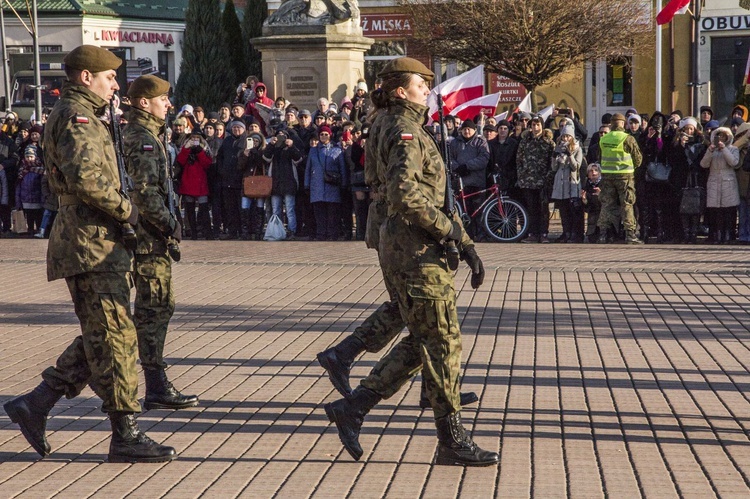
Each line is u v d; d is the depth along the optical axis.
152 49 46.84
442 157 6.25
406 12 29.31
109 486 5.84
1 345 10.00
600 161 18.19
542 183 18.36
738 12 33.03
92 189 5.95
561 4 26.00
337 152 19.08
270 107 22.08
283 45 23.70
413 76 6.06
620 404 7.54
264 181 19.17
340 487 5.78
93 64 6.19
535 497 5.56
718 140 17.47
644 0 30.48
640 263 15.38
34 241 19.88
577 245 17.97
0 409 7.54
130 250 6.29
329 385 8.24
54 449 6.57
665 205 18.11
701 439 6.66
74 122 6.04
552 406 7.49
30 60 34.22
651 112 33.72
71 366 6.32
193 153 19.47
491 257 16.28
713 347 9.58
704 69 33.59
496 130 18.81
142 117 7.53
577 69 30.73
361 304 12.16
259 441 6.72
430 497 5.59
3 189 21.02
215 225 19.75
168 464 6.25
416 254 5.97
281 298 12.64
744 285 13.27
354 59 24.14
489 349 9.52
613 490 5.66
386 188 5.95
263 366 8.93
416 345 6.17
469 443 6.15
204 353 9.48
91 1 44.09
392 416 7.30
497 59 27.27
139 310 7.55
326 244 18.58
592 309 11.66
